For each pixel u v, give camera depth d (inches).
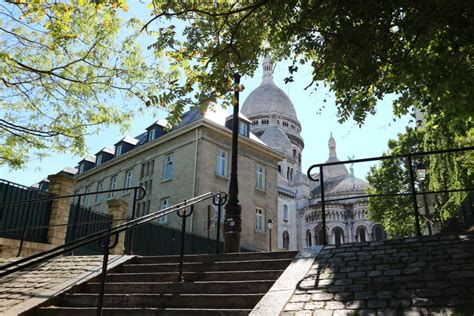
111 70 447.8
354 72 263.1
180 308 229.8
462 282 190.5
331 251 269.1
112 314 233.1
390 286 200.8
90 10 413.7
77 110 461.7
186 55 290.2
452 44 234.2
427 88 282.0
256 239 1239.5
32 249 484.4
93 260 349.1
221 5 289.9
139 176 1316.4
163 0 275.3
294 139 3890.3
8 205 484.7
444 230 692.1
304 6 246.4
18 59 426.0
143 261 338.0
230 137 1242.6
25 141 462.6
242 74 297.6
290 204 2967.5
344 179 3253.0
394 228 1318.9
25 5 351.9
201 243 906.1
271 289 218.7
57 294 269.4
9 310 244.5
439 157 633.6
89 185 1549.0
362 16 231.5
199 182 1105.4
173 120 265.4
